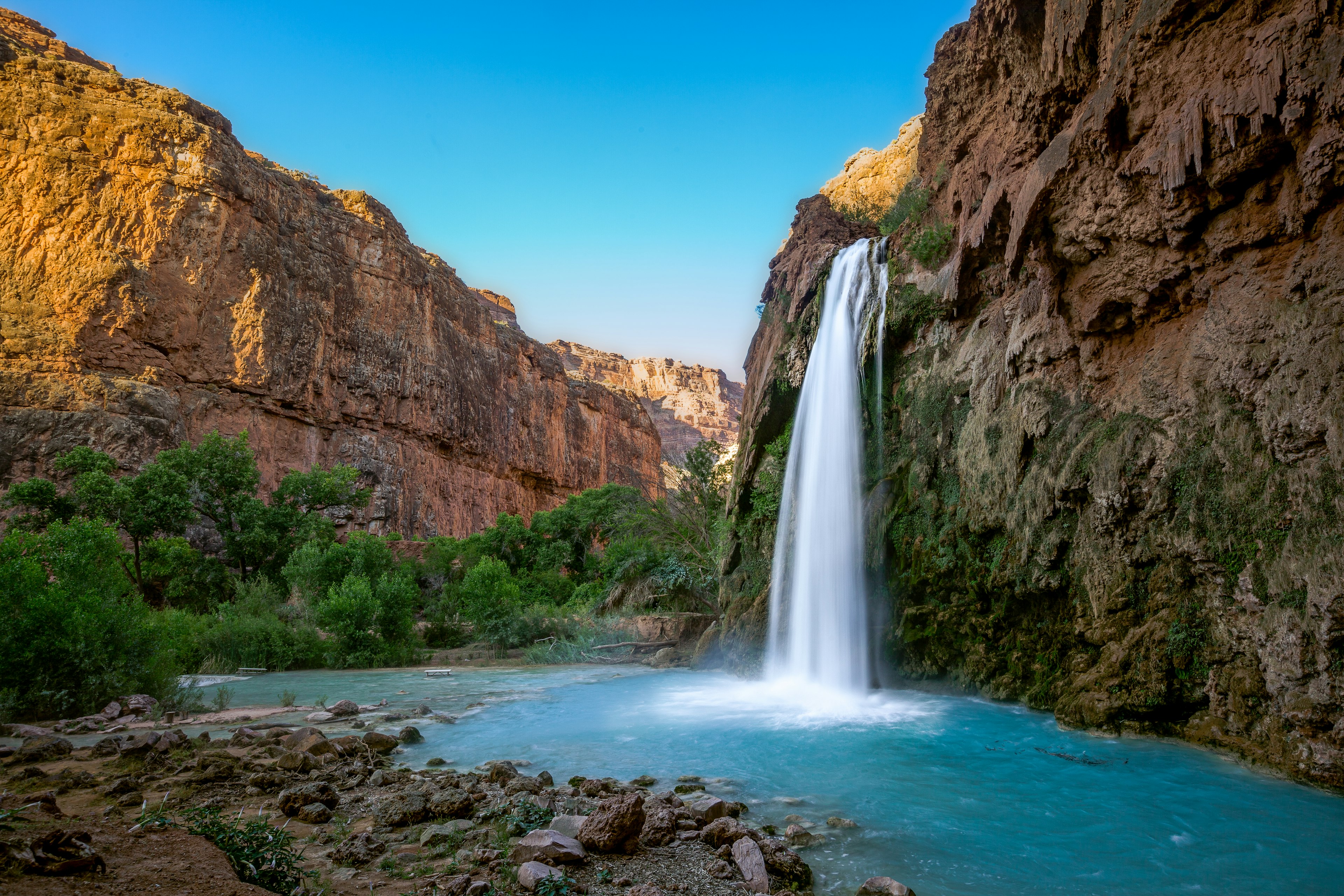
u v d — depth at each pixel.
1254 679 7.73
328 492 37.06
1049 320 11.21
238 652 18.91
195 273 49.00
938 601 13.14
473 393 79.81
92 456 34.78
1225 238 8.40
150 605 28.42
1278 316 7.73
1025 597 11.13
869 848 5.38
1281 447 7.47
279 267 55.53
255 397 52.66
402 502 63.94
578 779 6.80
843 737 9.36
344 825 5.32
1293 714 7.10
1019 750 8.52
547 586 37.12
